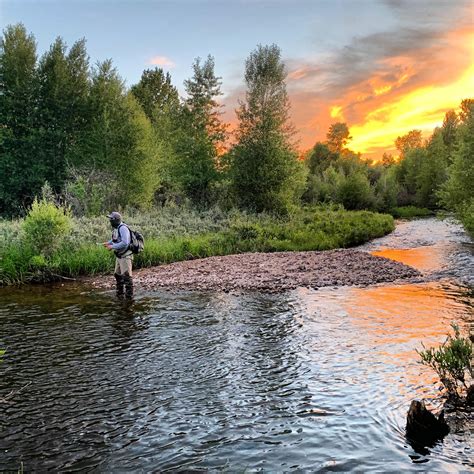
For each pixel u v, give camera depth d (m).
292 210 34.28
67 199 28.34
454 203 28.11
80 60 42.59
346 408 5.49
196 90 35.25
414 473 4.16
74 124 40.72
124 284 12.57
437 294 11.84
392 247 23.08
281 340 8.21
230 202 34.88
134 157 35.16
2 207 38.50
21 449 4.78
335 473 4.20
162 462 4.47
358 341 8.03
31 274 14.62
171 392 6.11
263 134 34.53
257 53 34.59
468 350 5.74
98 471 4.35
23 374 6.84
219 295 12.11
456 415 5.23
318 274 14.72
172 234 22.27
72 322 9.62
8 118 38.31
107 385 6.39
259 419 5.29
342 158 86.81
